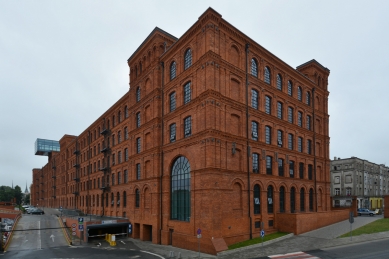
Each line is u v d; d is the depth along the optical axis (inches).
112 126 2089.1
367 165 2874.0
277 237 1109.7
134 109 1582.2
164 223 1239.5
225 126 1077.1
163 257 982.4
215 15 1083.3
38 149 4515.3
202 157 1031.6
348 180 2684.5
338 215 1504.7
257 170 1203.2
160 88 1364.4
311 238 1099.9
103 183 2122.3
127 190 1704.0
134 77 1617.9
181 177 1181.7
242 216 1090.7
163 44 1406.3
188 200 1125.7
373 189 2935.5
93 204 2341.3
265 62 1320.1
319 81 1713.8
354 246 970.1
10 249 1282.0
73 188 2952.8
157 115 1337.4
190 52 1189.7
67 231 1737.2
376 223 1413.6
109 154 2070.6
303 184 1456.7
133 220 1486.2
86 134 2628.0
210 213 972.6
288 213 1208.8
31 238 1562.5
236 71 1156.5
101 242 1412.4
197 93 1106.1
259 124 1234.6
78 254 1107.9
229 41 1154.0
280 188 1316.4
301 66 1716.3
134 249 1171.9
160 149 1314.0
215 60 1068.5
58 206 3540.8
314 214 1294.3
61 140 3518.7
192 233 1054.4
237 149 1117.1
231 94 1132.5
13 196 5551.2
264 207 1194.0
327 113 1717.5
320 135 1643.7
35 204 5162.4
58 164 3639.3
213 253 936.3
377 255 838.5
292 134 1433.3
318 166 1608.0
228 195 1045.8
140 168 1464.1
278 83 1395.2
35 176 5408.5
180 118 1200.2
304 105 1536.7
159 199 1282.0
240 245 1001.5
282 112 1386.6
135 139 1544.0
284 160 1349.7
